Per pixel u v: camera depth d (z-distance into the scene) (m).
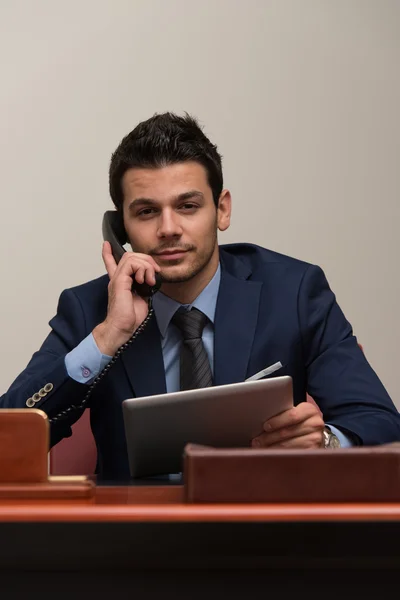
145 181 2.78
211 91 4.30
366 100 4.41
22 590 1.26
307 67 4.38
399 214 4.41
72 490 1.49
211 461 1.37
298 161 4.34
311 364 2.94
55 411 2.60
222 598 1.26
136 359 2.85
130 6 4.26
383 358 4.36
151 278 2.71
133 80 4.25
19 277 4.12
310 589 1.26
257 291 3.01
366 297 4.36
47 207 4.16
